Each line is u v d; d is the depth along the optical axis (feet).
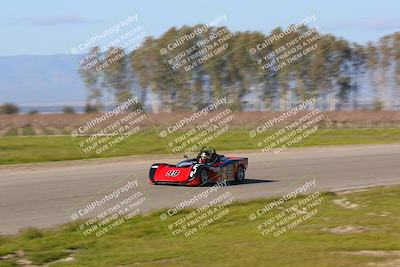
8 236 176.96
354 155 442.50
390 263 148.46
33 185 271.28
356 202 248.73
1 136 607.37
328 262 149.18
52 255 158.61
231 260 152.97
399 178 331.57
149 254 159.84
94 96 627.05
